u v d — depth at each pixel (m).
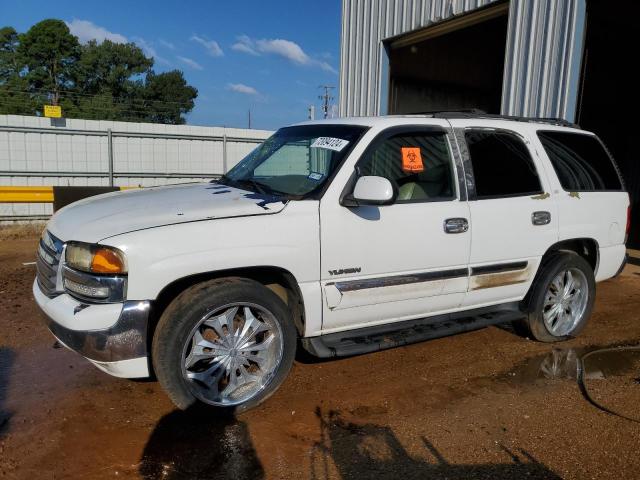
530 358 4.54
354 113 11.88
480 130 4.31
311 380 3.99
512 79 8.09
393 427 3.33
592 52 12.68
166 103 53.94
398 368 4.26
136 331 3.03
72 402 3.54
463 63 13.06
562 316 4.89
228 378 3.43
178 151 14.95
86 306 3.06
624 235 5.23
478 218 4.11
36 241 9.70
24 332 4.80
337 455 3.01
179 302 3.14
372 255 3.67
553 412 3.57
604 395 3.84
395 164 3.88
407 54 11.59
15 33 50.81
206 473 2.82
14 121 13.73
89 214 3.47
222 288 3.21
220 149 15.57
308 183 3.73
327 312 3.58
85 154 13.79
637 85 16.23
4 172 12.86
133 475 2.79
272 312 3.40
